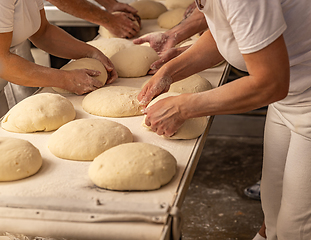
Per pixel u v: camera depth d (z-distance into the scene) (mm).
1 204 833
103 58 1706
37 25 1485
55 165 1049
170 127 1088
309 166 1149
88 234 788
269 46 799
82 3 1974
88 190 923
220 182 2570
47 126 1243
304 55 1030
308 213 1179
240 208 2295
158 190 919
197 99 988
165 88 1331
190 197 2422
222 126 3209
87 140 1086
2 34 1225
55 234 801
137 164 929
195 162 1080
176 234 800
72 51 1700
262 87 855
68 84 1474
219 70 1828
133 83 1688
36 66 1391
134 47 1843
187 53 1350
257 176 2623
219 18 959
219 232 2098
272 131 1370
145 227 773
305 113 1138
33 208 827
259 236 1655
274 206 1459
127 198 886
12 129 1250
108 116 1372
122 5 2314
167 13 2475
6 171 954
